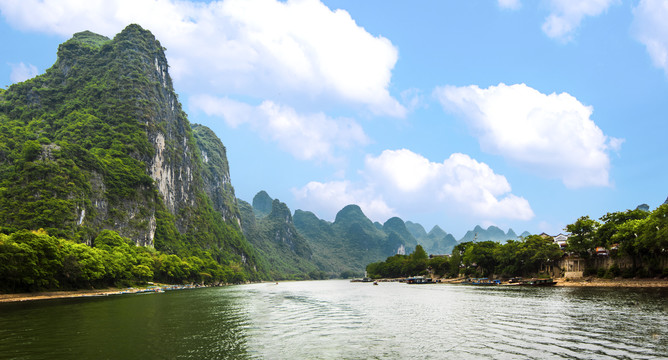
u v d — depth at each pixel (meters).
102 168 194.88
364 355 37.88
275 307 83.31
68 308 77.19
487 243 186.62
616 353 35.88
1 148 184.62
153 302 93.00
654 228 99.81
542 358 35.00
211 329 53.25
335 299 105.44
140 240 198.50
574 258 137.00
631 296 81.12
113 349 40.78
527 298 87.56
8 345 42.31
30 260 98.81
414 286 175.75
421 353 38.12
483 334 46.31
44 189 153.00
